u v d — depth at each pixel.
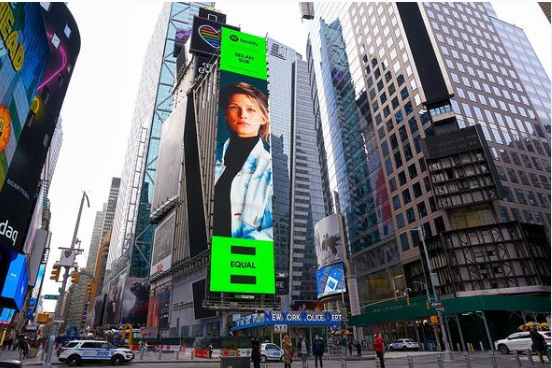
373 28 89.00
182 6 194.12
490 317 44.69
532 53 96.44
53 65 42.41
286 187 165.50
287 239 153.75
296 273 147.00
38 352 43.22
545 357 25.53
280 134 177.00
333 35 111.44
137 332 95.88
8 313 47.53
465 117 65.88
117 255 164.00
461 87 70.25
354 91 93.19
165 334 87.19
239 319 51.28
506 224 50.84
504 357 27.73
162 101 169.38
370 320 56.03
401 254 65.62
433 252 56.25
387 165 74.81
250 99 88.81
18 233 31.31
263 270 72.88
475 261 50.34
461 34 82.88
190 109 104.12
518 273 47.62
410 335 53.22
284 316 42.09
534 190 63.56
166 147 114.25
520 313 42.53
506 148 67.12
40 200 61.22
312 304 128.12
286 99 190.00
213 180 77.81
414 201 64.88
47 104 39.97
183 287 83.31
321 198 169.88
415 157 66.94
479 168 56.34
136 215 148.00
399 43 78.06
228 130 83.00
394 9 81.38
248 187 79.12
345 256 83.81
